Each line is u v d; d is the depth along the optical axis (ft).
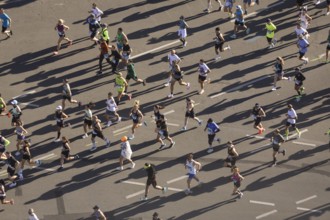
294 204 259.80
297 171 269.64
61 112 273.54
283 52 311.47
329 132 270.67
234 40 315.78
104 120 286.25
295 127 277.44
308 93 295.89
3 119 287.07
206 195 261.85
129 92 295.89
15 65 307.78
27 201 260.83
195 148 276.21
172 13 328.29
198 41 315.58
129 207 258.37
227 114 288.10
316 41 316.40
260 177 267.59
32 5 331.98
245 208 258.37
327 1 325.01
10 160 260.42
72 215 255.91
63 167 270.46
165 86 298.15
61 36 309.42
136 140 279.08
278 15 327.06
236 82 299.58
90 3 332.39
